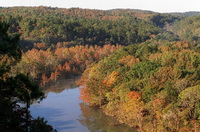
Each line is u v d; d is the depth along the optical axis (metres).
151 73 68.56
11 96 27.09
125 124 59.16
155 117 52.56
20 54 26.80
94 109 73.81
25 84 27.52
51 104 81.19
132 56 108.19
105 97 74.19
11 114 26.55
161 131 48.88
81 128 58.50
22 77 27.31
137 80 66.31
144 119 55.38
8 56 26.39
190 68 80.50
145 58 109.56
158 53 113.19
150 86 57.97
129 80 72.12
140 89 62.09
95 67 105.56
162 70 67.38
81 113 70.31
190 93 47.97
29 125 29.62
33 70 127.50
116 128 57.16
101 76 85.75
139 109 53.66
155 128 50.78
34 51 171.50
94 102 75.50
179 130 46.59
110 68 93.75
